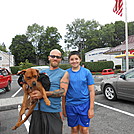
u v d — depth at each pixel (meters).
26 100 1.88
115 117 4.11
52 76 2.04
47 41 52.47
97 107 5.14
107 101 5.95
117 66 28.84
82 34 56.38
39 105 1.93
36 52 56.84
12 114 4.67
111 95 5.98
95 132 3.22
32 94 1.78
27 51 53.47
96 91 7.54
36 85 1.73
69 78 2.25
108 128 3.41
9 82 9.09
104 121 3.84
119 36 54.56
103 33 50.81
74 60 2.25
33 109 1.96
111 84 5.88
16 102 5.94
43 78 1.82
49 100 1.90
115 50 20.33
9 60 42.12
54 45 51.97
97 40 51.22
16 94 7.95
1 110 5.08
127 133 3.13
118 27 54.22
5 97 7.21
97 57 33.50
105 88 6.33
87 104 2.26
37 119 1.94
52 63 2.07
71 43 59.19
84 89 2.25
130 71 5.33
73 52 2.30
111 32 51.00
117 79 5.71
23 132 3.35
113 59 30.22
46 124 1.88
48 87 1.86
